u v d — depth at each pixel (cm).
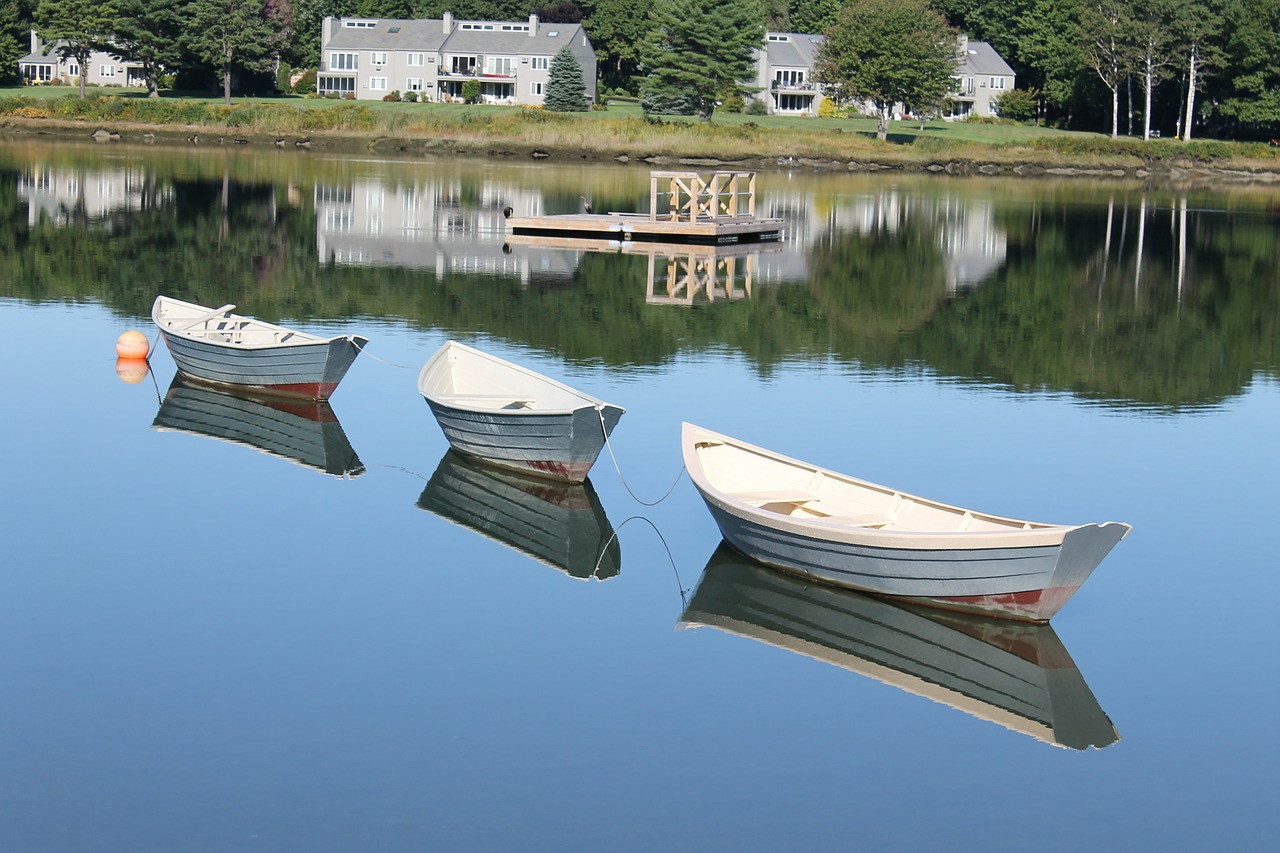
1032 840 1142
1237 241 5431
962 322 3509
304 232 4819
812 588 1641
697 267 4369
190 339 2469
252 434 2228
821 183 7919
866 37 9900
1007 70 12938
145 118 9356
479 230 5119
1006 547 1452
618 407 1883
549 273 4112
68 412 2333
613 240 5034
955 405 2561
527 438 1975
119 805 1156
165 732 1272
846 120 11625
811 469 1738
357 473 2038
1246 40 10319
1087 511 1925
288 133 9150
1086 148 9419
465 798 1180
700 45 10150
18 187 5812
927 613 1572
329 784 1194
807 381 2731
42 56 12325
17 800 1159
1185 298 4009
